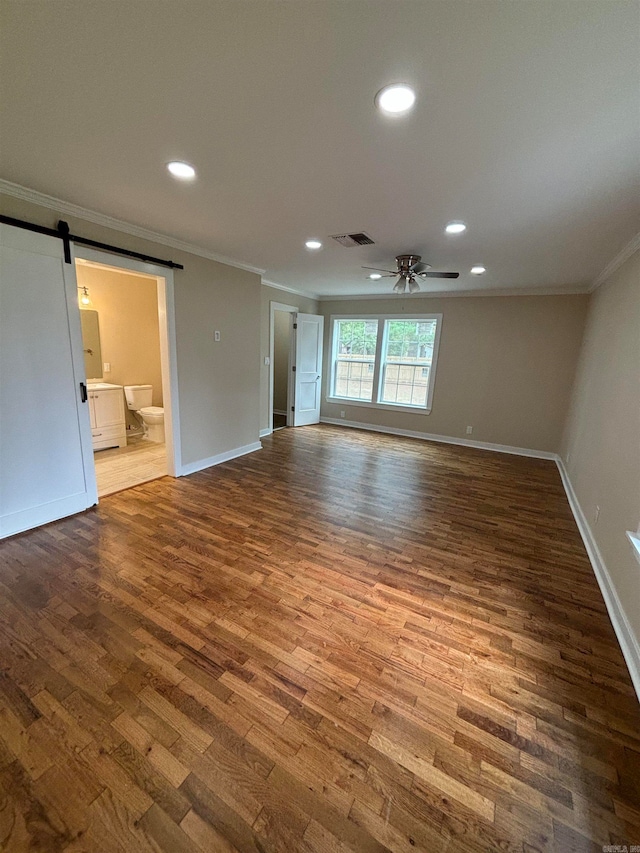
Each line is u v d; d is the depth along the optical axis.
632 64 1.19
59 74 1.34
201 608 2.06
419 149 1.77
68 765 1.28
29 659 1.70
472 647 1.87
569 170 1.91
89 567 2.40
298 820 1.15
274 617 2.01
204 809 1.17
